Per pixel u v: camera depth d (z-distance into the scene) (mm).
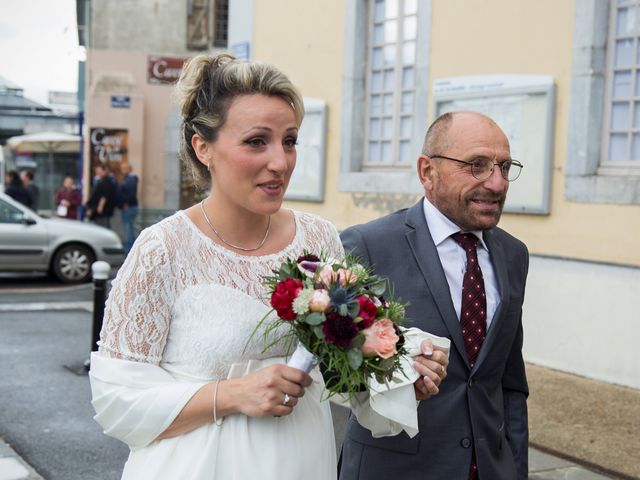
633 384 6637
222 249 2148
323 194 10242
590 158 7031
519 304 2918
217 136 2104
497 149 2818
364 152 9883
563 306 7191
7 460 5324
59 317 10664
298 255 2254
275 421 2119
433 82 8602
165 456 2055
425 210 2949
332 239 2400
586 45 7000
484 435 2758
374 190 9414
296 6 10695
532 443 5422
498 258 2914
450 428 2736
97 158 21578
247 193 2092
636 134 6836
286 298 1989
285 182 2131
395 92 9422
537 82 7383
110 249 14125
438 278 2811
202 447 2049
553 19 7324
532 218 7477
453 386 2768
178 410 2014
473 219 2811
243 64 2100
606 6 6984
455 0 8320
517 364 2988
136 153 21688
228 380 2059
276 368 2020
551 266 7285
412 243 2877
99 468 5254
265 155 2076
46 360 8141
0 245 13484
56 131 30719
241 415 2090
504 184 2814
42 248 13703
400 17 9344
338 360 1981
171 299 2094
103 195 17547
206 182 2262
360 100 9820
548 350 7324
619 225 6730
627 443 5395
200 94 2133
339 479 2916
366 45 9789
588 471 4988
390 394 2230
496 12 7863
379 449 2777
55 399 6762
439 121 2916
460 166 2799
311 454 2162
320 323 1961
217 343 2078
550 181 7305
